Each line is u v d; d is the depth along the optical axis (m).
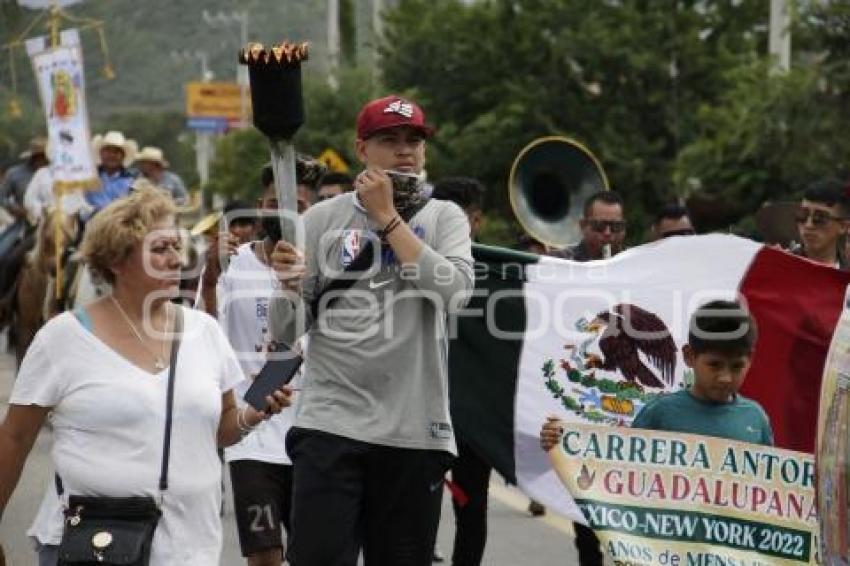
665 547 15.63
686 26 67.50
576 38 67.88
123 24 180.62
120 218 12.01
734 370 15.45
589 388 17.64
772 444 15.68
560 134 68.00
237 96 126.56
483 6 73.38
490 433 17.70
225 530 24.17
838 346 12.84
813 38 47.84
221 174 87.62
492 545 23.39
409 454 14.21
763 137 47.53
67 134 38.72
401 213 14.48
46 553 12.86
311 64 111.44
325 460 14.16
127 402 11.88
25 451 12.16
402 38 76.12
